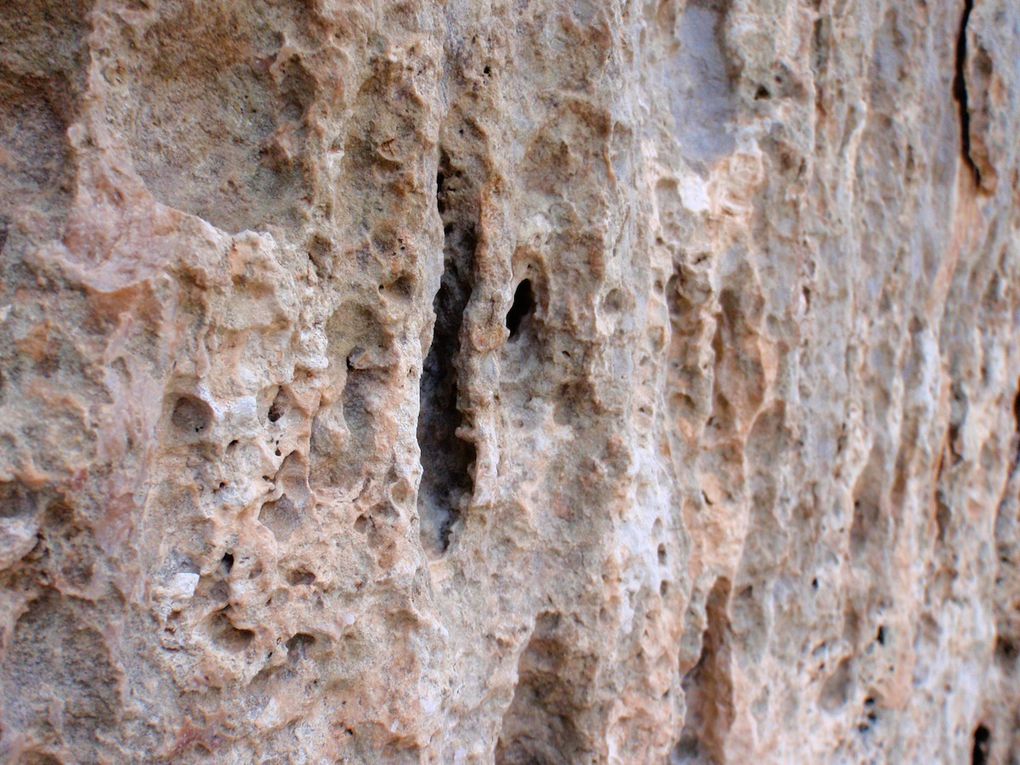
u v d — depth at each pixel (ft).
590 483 1.25
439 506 1.17
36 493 0.79
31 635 0.83
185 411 0.87
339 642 0.99
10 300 0.80
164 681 0.86
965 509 2.13
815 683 1.73
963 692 2.14
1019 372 2.28
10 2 0.82
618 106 1.20
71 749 0.83
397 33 0.97
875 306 1.79
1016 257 2.19
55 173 0.83
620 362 1.26
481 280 1.11
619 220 1.22
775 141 1.48
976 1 1.94
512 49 1.13
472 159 1.09
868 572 1.83
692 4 1.50
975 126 1.98
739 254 1.46
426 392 1.17
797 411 1.57
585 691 1.28
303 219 0.92
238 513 0.89
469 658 1.16
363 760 1.03
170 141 0.88
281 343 0.91
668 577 1.37
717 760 1.55
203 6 0.87
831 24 1.59
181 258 0.82
